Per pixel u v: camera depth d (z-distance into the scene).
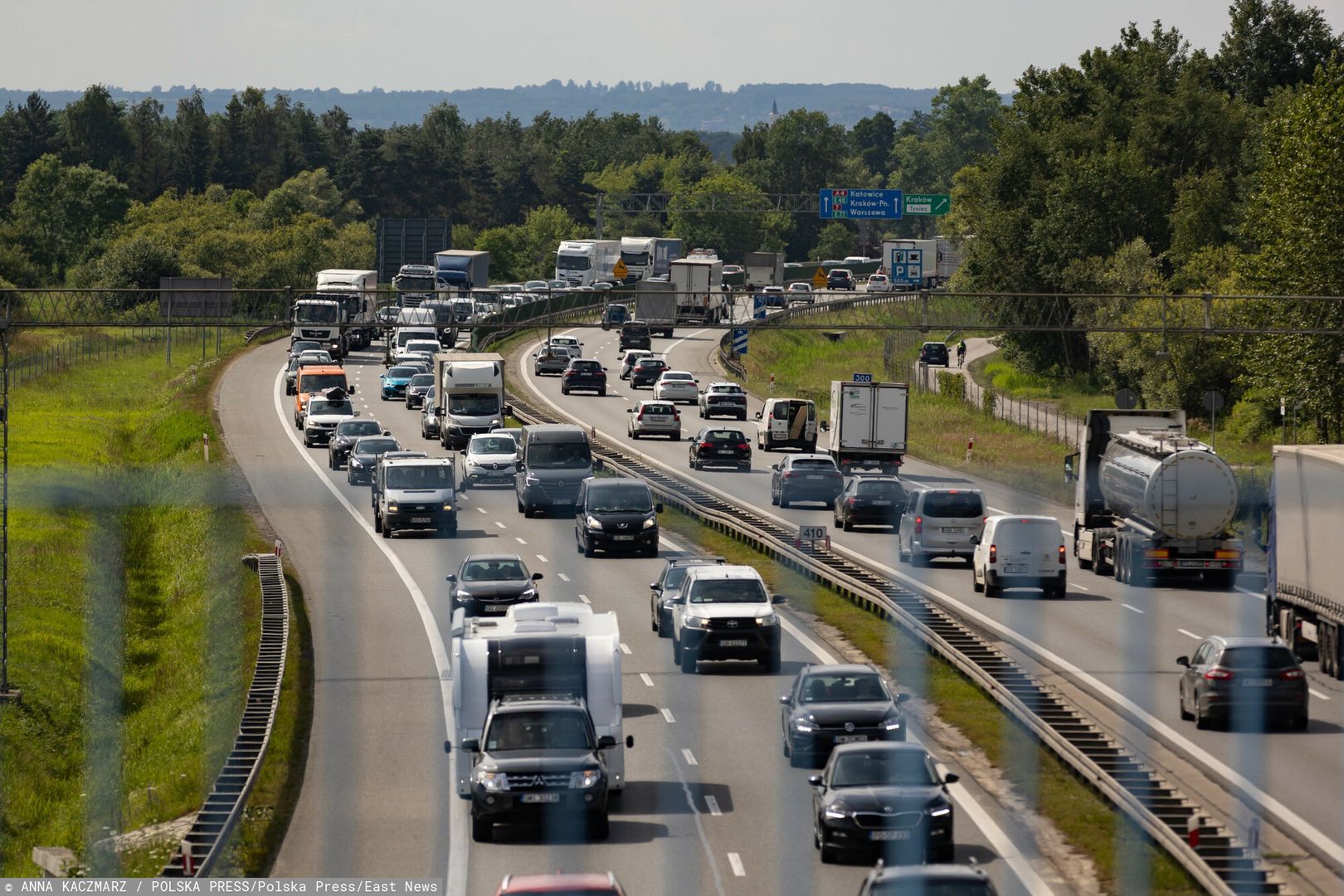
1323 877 87.00
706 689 141.75
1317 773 108.38
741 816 102.62
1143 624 165.50
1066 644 154.62
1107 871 89.44
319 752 122.81
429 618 176.88
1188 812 97.38
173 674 181.75
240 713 151.25
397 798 109.69
